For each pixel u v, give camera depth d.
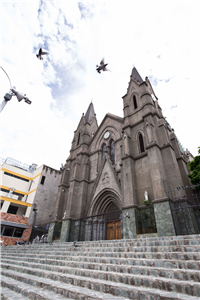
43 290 5.23
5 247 20.48
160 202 14.14
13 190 37.84
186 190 16.92
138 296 3.91
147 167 18.03
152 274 4.95
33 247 16.20
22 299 4.75
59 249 12.30
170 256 5.88
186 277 4.38
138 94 24.78
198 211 15.38
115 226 19.61
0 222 31.19
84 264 6.90
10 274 7.75
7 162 44.62
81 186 24.97
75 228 21.70
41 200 38.47
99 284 4.76
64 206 26.55
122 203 18.61
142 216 15.41
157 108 23.52
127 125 22.25
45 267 8.00
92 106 39.28
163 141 18.47
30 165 48.12
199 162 16.11
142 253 6.59
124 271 5.54
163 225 13.24
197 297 3.52
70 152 32.47
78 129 35.31
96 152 27.64
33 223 35.12
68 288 4.81
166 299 3.54
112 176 21.66
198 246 6.01
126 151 20.14
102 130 28.83
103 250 8.88
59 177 43.97
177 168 17.42
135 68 30.12
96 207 22.12
